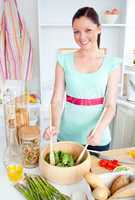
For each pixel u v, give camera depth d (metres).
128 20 2.15
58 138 1.47
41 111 2.06
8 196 0.86
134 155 1.13
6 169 1.01
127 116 1.88
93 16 1.23
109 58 1.36
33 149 1.02
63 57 1.39
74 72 1.35
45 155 1.02
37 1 1.93
